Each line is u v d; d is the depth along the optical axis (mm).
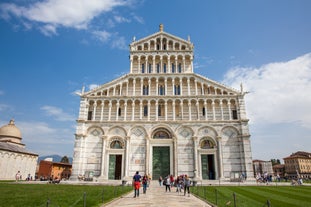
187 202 24203
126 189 36625
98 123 58000
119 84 61500
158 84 62000
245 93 59000
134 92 60906
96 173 54469
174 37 66625
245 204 23078
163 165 55625
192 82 61719
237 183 48438
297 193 32000
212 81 60625
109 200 24828
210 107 59188
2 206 20391
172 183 45250
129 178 53375
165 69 64500
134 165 54969
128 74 62000
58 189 35562
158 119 58656
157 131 57875
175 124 57469
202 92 60281
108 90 61156
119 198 27219
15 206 20453
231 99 59281
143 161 55219
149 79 61625
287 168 155125
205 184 47062
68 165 113438
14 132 98375
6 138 95812
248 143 54438
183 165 54594
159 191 36188
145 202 23953
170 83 61875
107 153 55938
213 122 57250
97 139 57094
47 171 102438
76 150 55031
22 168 82625
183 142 56312
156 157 56219
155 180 54219
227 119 58000
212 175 54562
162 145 56562
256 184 46969
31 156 87688
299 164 148750
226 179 52344
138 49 66312
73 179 53000
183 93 60812
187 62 64562
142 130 57438
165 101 59344
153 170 55406
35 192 31141
